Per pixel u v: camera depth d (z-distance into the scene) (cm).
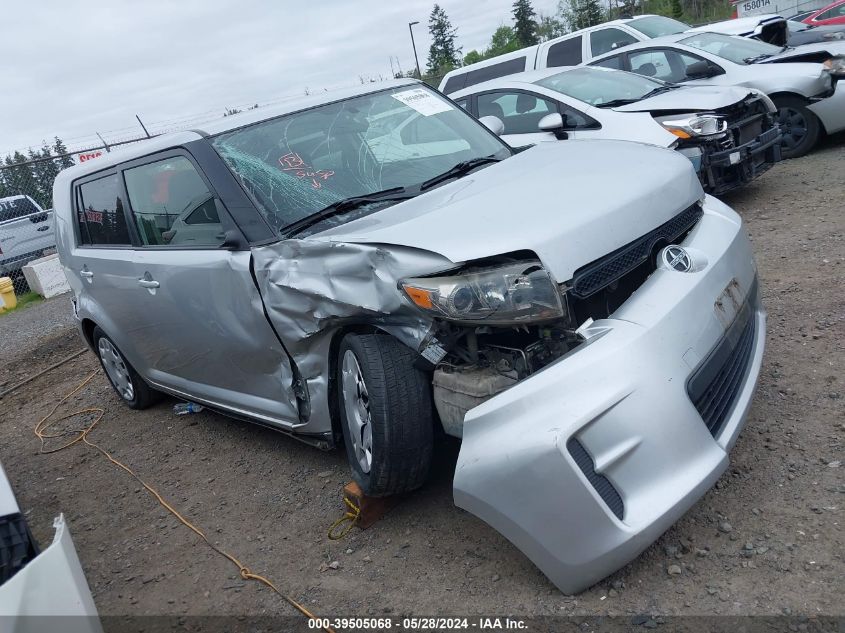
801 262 547
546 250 268
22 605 195
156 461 486
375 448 309
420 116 436
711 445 266
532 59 1256
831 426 331
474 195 327
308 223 350
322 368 346
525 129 774
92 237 517
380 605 285
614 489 249
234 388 426
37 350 907
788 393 367
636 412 252
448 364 294
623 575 268
